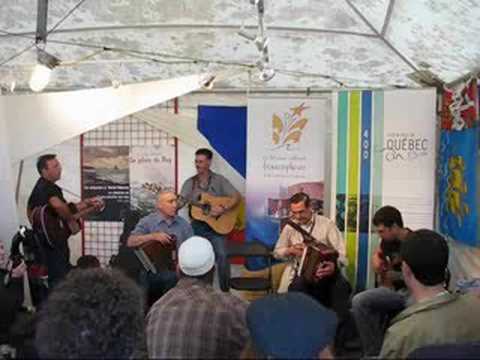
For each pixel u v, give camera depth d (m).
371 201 4.76
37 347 1.41
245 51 4.71
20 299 3.61
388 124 4.72
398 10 3.76
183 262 2.26
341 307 4.07
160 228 4.64
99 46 4.64
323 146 4.93
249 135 4.97
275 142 4.96
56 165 4.83
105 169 5.49
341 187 4.83
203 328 2.02
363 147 4.78
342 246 4.57
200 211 5.15
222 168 5.38
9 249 4.61
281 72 4.96
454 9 3.39
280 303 1.40
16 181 5.40
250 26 4.36
